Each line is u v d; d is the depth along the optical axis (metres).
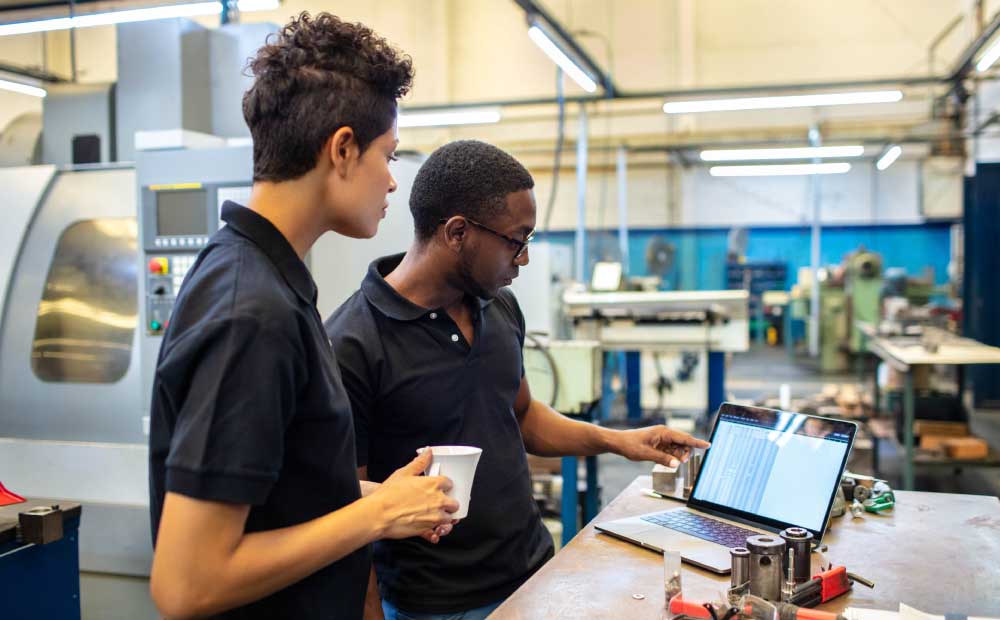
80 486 2.62
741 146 8.95
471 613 1.32
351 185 0.93
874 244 10.43
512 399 1.44
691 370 5.12
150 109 2.90
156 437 0.88
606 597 1.11
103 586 2.56
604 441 1.60
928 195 10.08
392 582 1.35
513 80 9.48
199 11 3.41
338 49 0.91
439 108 8.04
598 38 9.41
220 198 2.41
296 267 0.92
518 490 1.41
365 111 0.92
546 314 3.42
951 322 7.17
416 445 1.35
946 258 10.16
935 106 8.68
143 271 2.51
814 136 8.91
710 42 9.29
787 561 1.11
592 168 10.41
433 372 1.32
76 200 2.73
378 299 1.33
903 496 1.66
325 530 0.87
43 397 2.75
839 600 1.11
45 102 3.08
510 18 9.41
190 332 0.82
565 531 2.73
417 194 1.32
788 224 10.54
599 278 5.11
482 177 1.27
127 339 2.68
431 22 9.31
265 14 8.73
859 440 4.83
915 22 8.84
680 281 10.55
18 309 2.78
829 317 9.41
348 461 1.00
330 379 0.96
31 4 5.29
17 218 2.77
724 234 10.73
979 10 7.54
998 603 1.10
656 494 1.65
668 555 1.07
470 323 1.40
